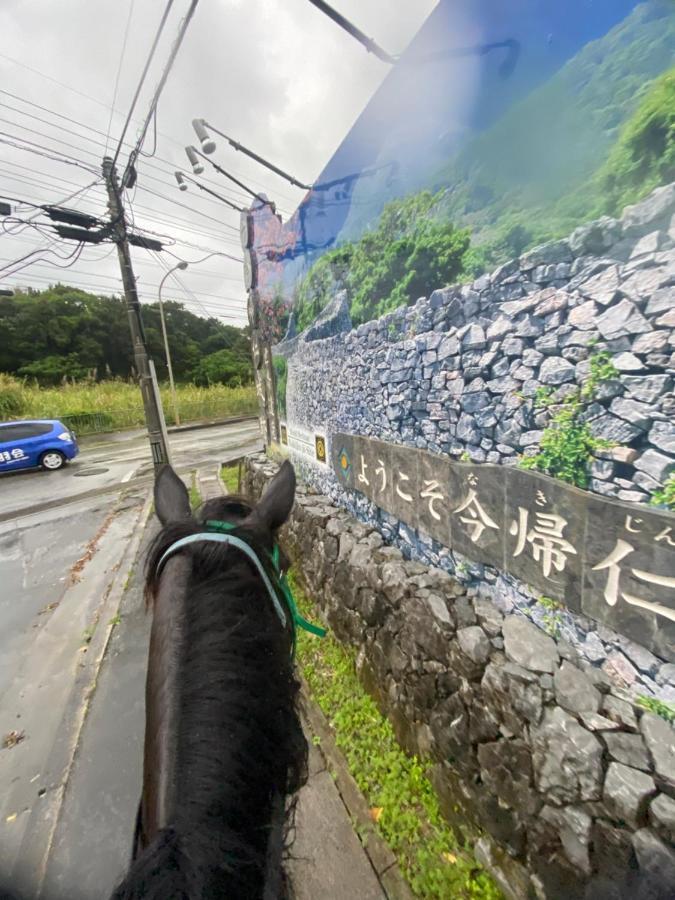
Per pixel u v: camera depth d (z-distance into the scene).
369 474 2.93
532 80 1.51
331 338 3.41
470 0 1.63
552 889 1.34
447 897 1.51
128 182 6.30
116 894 0.54
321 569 3.20
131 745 2.41
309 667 2.79
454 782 1.74
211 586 1.02
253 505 1.54
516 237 1.66
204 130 4.50
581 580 1.48
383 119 2.34
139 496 7.89
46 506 7.52
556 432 1.55
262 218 5.01
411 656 2.05
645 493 1.29
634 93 1.21
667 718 1.30
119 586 4.33
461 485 2.01
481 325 1.84
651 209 1.20
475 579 2.06
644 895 1.08
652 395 1.25
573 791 1.29
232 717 0.79
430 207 2.13
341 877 1.63
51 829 1.97
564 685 1.47
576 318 1.43
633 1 1.18
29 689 2.93
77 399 19.27
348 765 2.08
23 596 4.34
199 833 0.61
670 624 1.23
